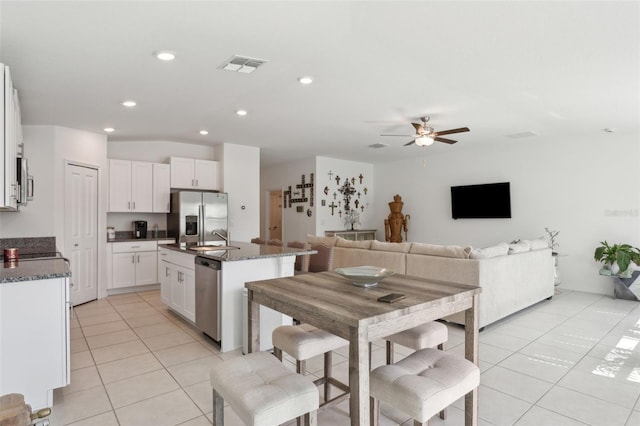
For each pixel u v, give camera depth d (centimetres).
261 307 338
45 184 461
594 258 567
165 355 321
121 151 609
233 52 281
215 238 613
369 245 493
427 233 802
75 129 501
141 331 386
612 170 561
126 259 562
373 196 923
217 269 335
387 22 238
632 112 445
